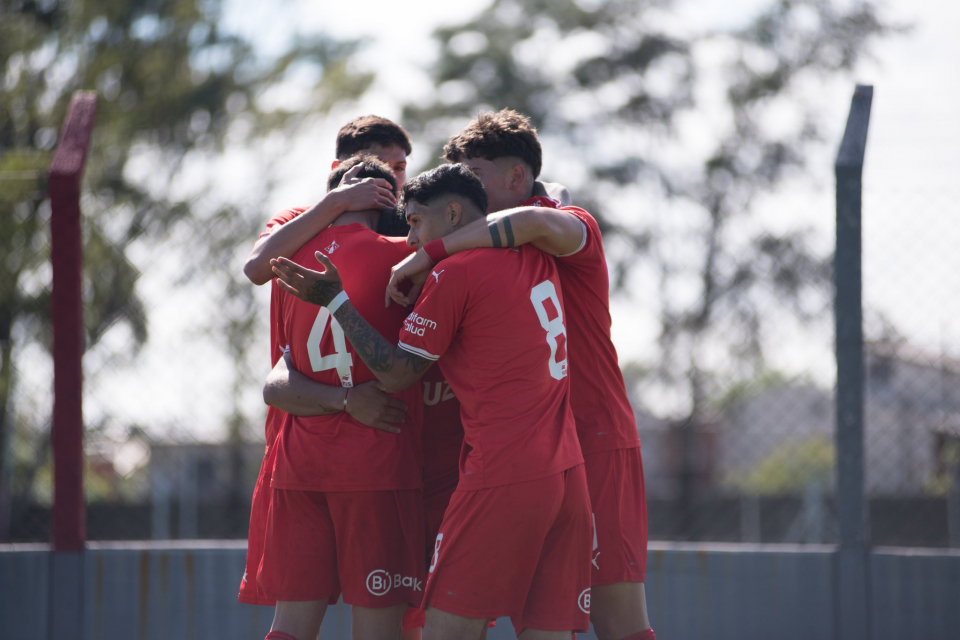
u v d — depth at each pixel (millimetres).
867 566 14125
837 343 14383
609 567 10016
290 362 10000
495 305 8875
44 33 50125
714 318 16219
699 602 14430
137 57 52219
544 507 8750
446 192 9297
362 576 9539
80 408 14477
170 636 14484
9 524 15859
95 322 15992
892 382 15953
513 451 8750
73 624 14266
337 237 9812
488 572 8750
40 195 16719
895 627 14031
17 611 14273
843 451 14305
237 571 14664
